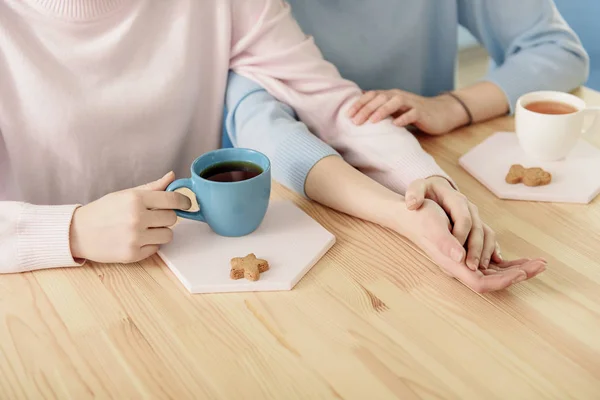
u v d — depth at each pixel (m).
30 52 1.16
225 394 0.79
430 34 1.53
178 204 0.97
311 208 1.07
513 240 0.98
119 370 0.82
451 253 0.91
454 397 0.78
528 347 0.83
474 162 1.14
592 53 2.20
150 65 1.24
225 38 1.25
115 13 1.18
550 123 1.09
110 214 0.95
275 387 0.80
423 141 1.22
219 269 0.94
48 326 0.88
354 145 1.15
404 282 0.92
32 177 1.24
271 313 0.88
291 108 1.23
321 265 0.95
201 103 1.32
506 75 1.31
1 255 0.95
